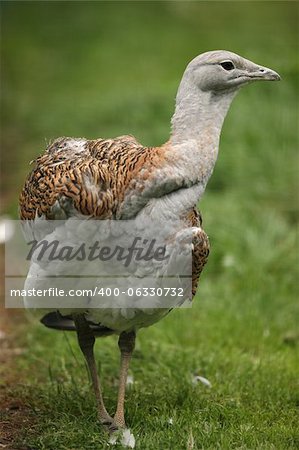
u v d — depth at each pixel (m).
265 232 13.84
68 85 24.06
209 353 10.84
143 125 19.17
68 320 9.23
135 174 8.02
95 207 7.95
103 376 10.20
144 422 8.80
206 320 11.73
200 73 8.41
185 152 8.19
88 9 31.56
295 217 14.83
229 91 8.53
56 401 9.40
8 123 21.31
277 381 10.04
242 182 15.80
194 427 8.60
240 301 12.27
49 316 9.17
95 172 8.00
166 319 11.64
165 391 9.67
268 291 12.45
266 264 13.02
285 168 16.22
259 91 19.05
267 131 17.52
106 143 8.41
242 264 13.01
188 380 9.99
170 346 10.96
